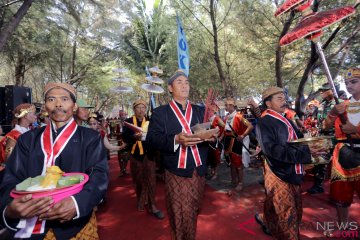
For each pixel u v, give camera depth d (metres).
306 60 11.03
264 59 13.21
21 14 7.01
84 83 24.20
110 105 39.03
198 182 2.51
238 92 22.17
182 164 2.42
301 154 2.33
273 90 2.65
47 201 1.33
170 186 2.48
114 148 4.34
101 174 1.70
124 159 6.83
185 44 5.58
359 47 10.50
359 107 2.84
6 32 6.80
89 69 22.20
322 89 5.32
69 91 1.80
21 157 1.71
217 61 10.69
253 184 5.45
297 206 2.59
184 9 11.66
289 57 12.09
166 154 2.50
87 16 16.17
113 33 18.66
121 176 6.82
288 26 8.07
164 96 21.56
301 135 2.85
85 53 22.11
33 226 1.56
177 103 2.66
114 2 13.39
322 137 2.30
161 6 15.87
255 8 10.05
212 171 6.06
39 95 28.06
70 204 1.41
